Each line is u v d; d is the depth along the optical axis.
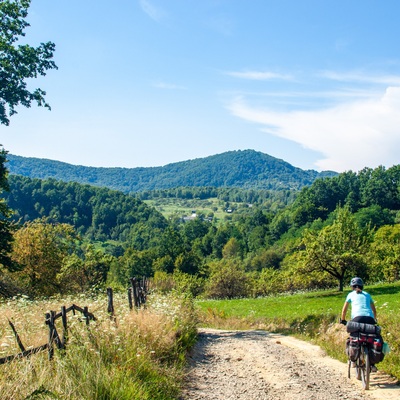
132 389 5.89
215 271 63.19
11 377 5.13
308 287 54.50
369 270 41.84
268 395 7.18
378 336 7.58
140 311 10.78
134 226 190.25
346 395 7.06
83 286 46.19
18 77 22.03
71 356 6.41
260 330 22.66
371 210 121.56
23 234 43.50
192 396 7.08
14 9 21.55
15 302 10.91
